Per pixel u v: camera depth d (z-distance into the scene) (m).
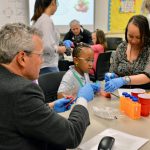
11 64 0.90
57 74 1.92
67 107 1.37
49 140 0.88
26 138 0.87
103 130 1.16
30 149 0.88
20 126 0.84
